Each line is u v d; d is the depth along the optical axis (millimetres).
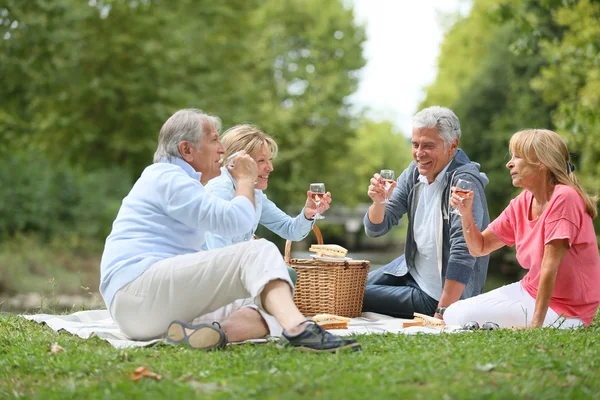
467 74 34938
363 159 46438
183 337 5090
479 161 30234
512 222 6633
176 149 5625
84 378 4418
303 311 7180
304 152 36688
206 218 5285
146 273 5238
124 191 35875
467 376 4094
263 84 34844
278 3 41281
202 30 30234
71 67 26422
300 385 3902
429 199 7316
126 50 28094
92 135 27531
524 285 6496
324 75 40094
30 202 31328
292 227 7141
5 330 6152
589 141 17922
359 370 4266
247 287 4961
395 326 6676
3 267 25359
